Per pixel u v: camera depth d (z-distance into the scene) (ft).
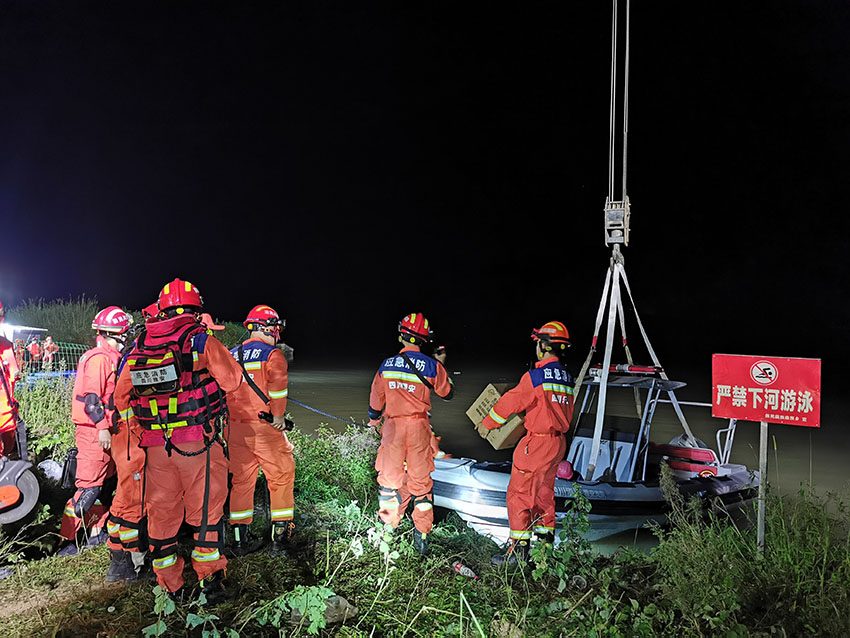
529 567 15.44
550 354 16.39
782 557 13.93
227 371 12.05
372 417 16.66
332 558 14.83
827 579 13.46
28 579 13.34
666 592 13.30
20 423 14.48
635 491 19.15
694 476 24.71
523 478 16.01
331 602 12.17
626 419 23.35
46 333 40.24
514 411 16.47
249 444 14.61
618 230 20.51
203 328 12.09
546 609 12.37
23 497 13.46
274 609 11.55
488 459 33.17
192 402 11.72
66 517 14.90
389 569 14.24
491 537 19.22
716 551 14.28
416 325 16.21
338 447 26.71
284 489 14.93
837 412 54.90
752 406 14.46
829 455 36.06
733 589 12.55
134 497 13.10
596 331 21.38
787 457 35.53
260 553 14.94
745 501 21.83
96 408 14.34
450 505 20.17
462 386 64.54
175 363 11.53
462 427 42.24
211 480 12.00
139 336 11.91
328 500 21.03
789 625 11.85
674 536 15.92
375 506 21.57
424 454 15.93
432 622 12.17
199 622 10.33
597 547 18.49
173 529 11.90
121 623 11.44
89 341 48.24
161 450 11.69
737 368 14.61
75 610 11.87
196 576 13.41
